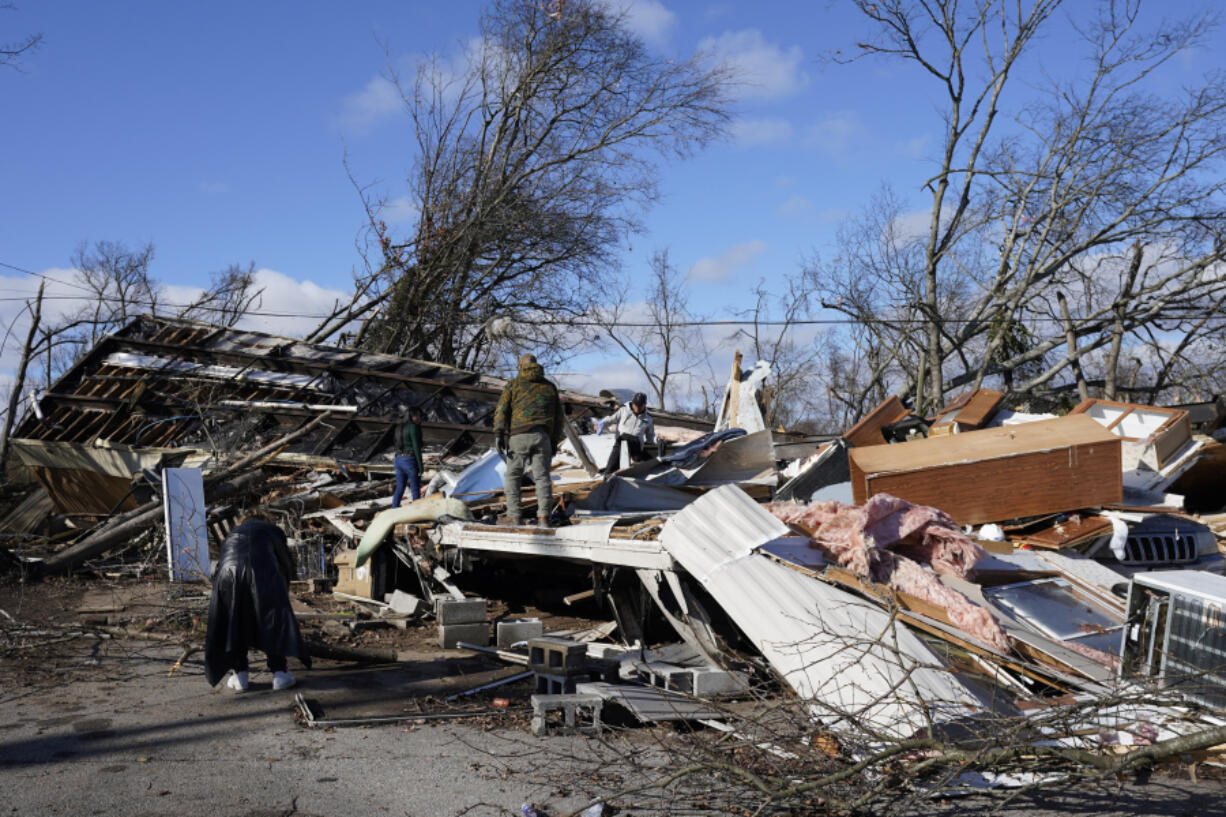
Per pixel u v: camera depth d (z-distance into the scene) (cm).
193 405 1898
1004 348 2738
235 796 418
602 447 1377
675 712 540
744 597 616
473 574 1137
